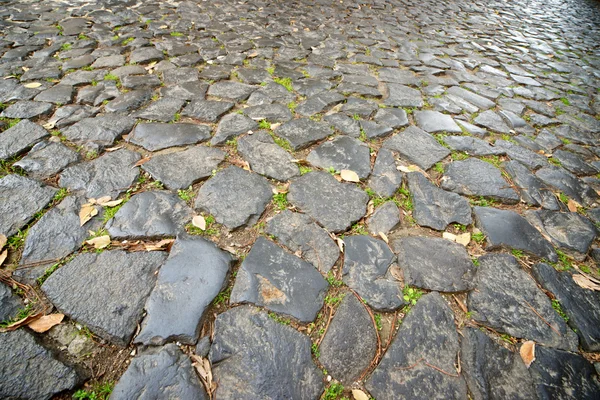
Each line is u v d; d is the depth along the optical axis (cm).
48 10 479
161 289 159
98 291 156
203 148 246
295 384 137
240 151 246
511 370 147
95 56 363
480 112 334
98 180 211
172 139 250
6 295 152
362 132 281
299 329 154
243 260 176
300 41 452
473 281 179
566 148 297
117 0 534
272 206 208
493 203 229
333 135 275
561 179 258
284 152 250
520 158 274
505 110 343
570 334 162
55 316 146
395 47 470
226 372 138
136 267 166
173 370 136
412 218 212
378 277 176
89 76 324
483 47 509
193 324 148
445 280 178
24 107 271
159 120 270
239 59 384
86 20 454
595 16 773
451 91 367
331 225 199
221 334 148
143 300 154
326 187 223
